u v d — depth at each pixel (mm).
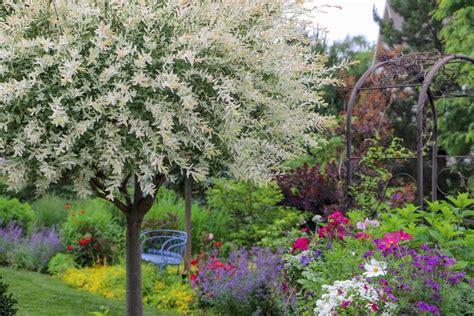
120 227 7582
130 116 2980
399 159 6730
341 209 6055
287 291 4449
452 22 8492
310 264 3807
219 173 3518
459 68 8039
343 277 3404
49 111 2986
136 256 3951
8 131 3061
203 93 3234
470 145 8477
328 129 7457
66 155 2939
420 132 4922
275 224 6523
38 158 2875
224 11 3260
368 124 7305
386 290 2818
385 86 5527
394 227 3699
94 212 7441
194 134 3088
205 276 5172
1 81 3127
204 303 5164
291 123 3502
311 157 8211
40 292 5707
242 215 7168
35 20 3082
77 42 2988
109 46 3010
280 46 3439
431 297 2797
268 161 3543
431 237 3711
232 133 3135
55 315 4930
